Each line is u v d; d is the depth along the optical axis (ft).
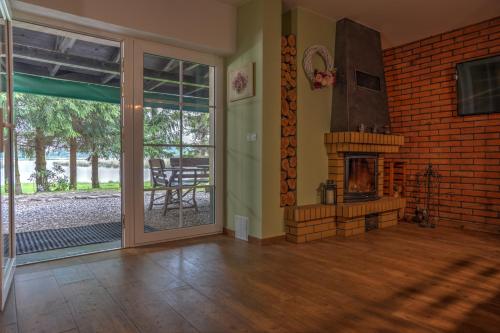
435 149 14.65
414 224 14.58
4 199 7.98
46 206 20.04
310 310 6.26
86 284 7.52
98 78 17.99
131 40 10.42
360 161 13.78
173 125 11.50
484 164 13.11
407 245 11.03
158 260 9.32
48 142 25.29
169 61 11.38
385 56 16.49
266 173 11.19
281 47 11.69
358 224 12.78
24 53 13.87
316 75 12.24
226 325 5.69
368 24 13.56
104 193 25.79
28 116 23.63
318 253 10.09
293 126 12.10
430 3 11.64
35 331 5.47
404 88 15.76
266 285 7.50
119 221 15.62
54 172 25.94
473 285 7.54
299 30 12.16
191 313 6.13
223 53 12.09
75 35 9.80
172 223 11.57
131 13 9.70
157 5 10.18
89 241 11.65
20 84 15.70
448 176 14.21
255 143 11.30
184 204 11.85
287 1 11.66
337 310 6.27
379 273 8.31
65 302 6.57
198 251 10.27
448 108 14.20
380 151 13.80
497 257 9.66
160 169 11.23
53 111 24.58
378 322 5.81
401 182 15.80
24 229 13.78
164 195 11.34
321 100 12.96
